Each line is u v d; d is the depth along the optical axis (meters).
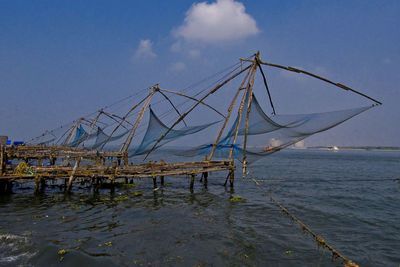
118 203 14.41
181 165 18.86
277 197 16.55
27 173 16.89
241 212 12.87
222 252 8.31
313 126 10.96
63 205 13.84
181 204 14.38
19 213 12.20
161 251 8.30
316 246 8.88
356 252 8.57
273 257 8.03
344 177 28.02
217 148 20.27
